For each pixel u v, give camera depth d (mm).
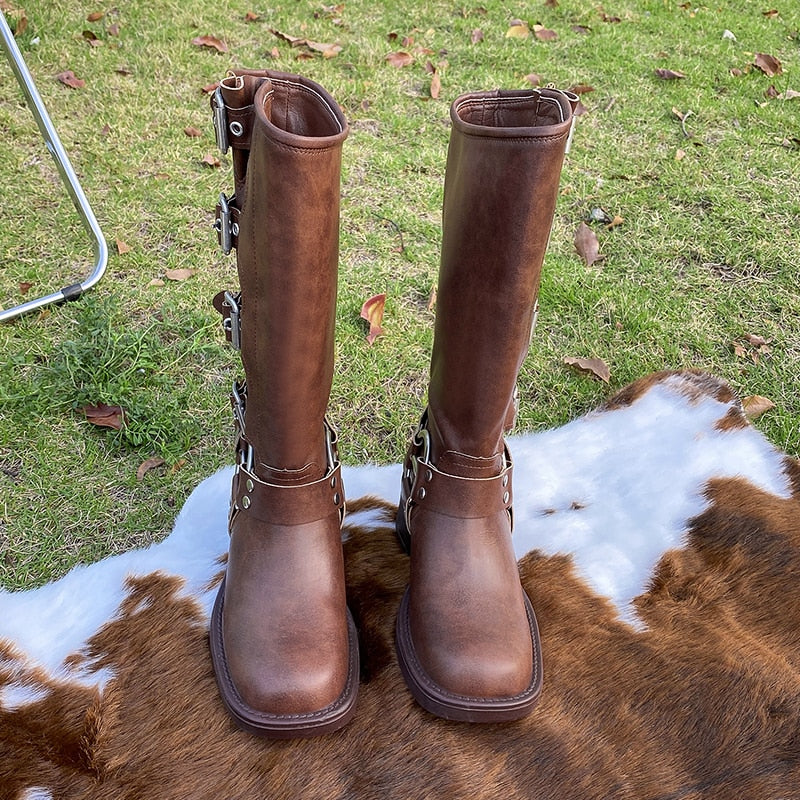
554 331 1867
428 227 2158
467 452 1053
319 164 777
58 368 1607
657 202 2318
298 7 3287
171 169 2281
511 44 3178
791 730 1042
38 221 2047
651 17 3514
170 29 2992
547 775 985
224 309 985
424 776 971
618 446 1502
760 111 2814
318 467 1032
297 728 969
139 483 1443
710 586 1233
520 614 1074
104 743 971
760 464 1453
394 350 1783
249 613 1021
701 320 1919
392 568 1216
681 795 972
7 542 1321
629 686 1084
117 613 1129
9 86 2561
